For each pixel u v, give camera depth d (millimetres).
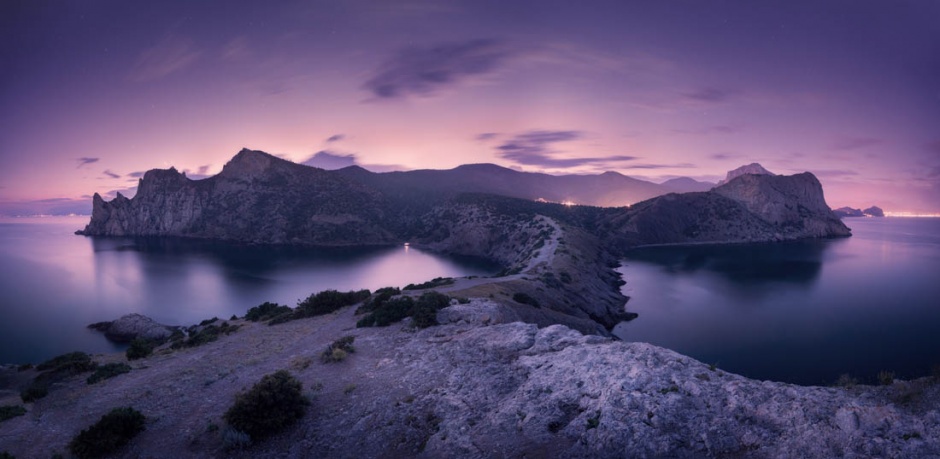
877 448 10312
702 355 66750
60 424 18844
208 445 16484
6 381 30469
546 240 160625
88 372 28156
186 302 113938
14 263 189875
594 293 99438
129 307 108250
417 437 15867
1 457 15891
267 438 16672
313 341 31531
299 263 187250
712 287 121062
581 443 13430
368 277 152000
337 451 15586
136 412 17844
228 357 28672
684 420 13328
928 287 119688
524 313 52969
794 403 12750
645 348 18391
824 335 76312
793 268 156750
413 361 23656
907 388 12047
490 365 21266
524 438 14383
